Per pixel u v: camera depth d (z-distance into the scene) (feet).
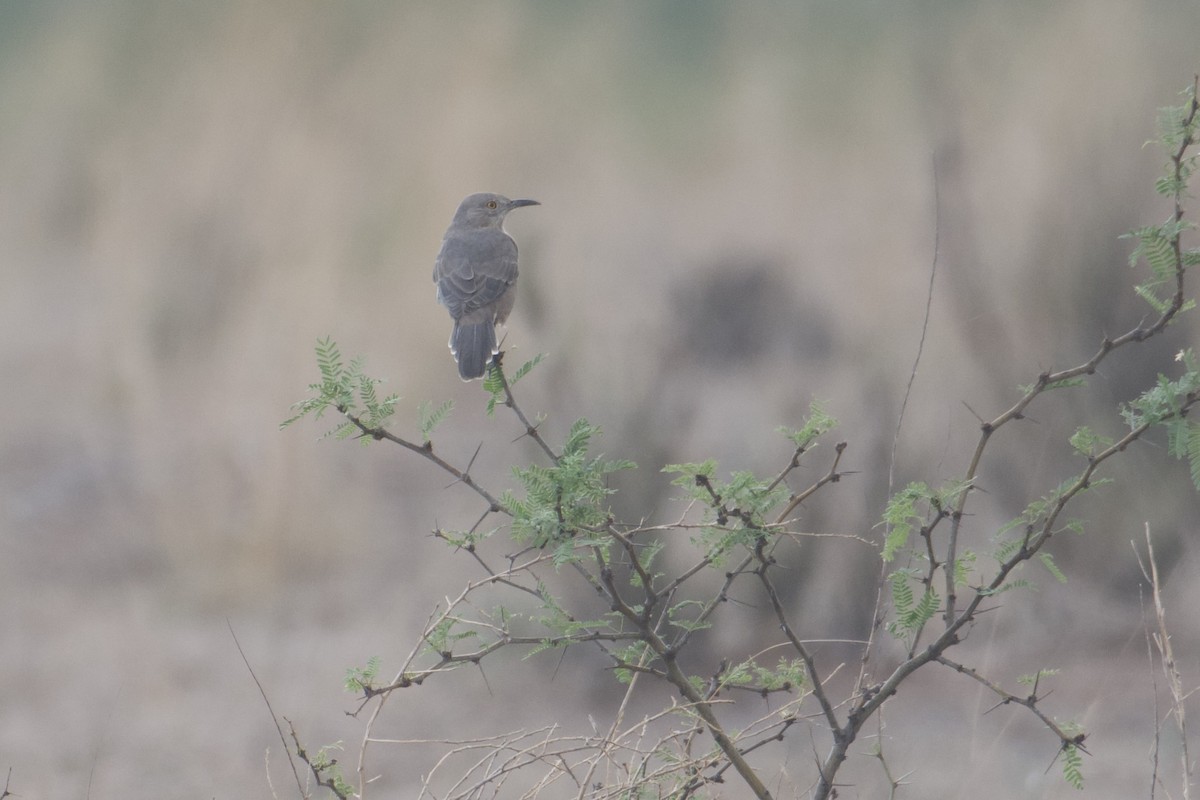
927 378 45.47
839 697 36.22
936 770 31.04
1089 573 40.52
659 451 41.29
